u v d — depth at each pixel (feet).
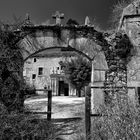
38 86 81.82
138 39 17.11
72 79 59.88
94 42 17.34
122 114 9.53
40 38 17.33
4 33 15.47
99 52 17.17
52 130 13.05
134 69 16.67
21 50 16.72
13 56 15.69
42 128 12.21
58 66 81.97
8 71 14.16
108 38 17.35
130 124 8.63
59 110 24.77
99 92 16.47
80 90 61.11
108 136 9.16
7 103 13.19
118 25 21.48
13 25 16.24
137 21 17.39
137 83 16.31
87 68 58.29
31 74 82.89
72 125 15.34
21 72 15.80
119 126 8.82
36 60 84.58
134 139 8.04
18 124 10.65
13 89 14.15
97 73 16.92
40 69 83.97
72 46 17.34
